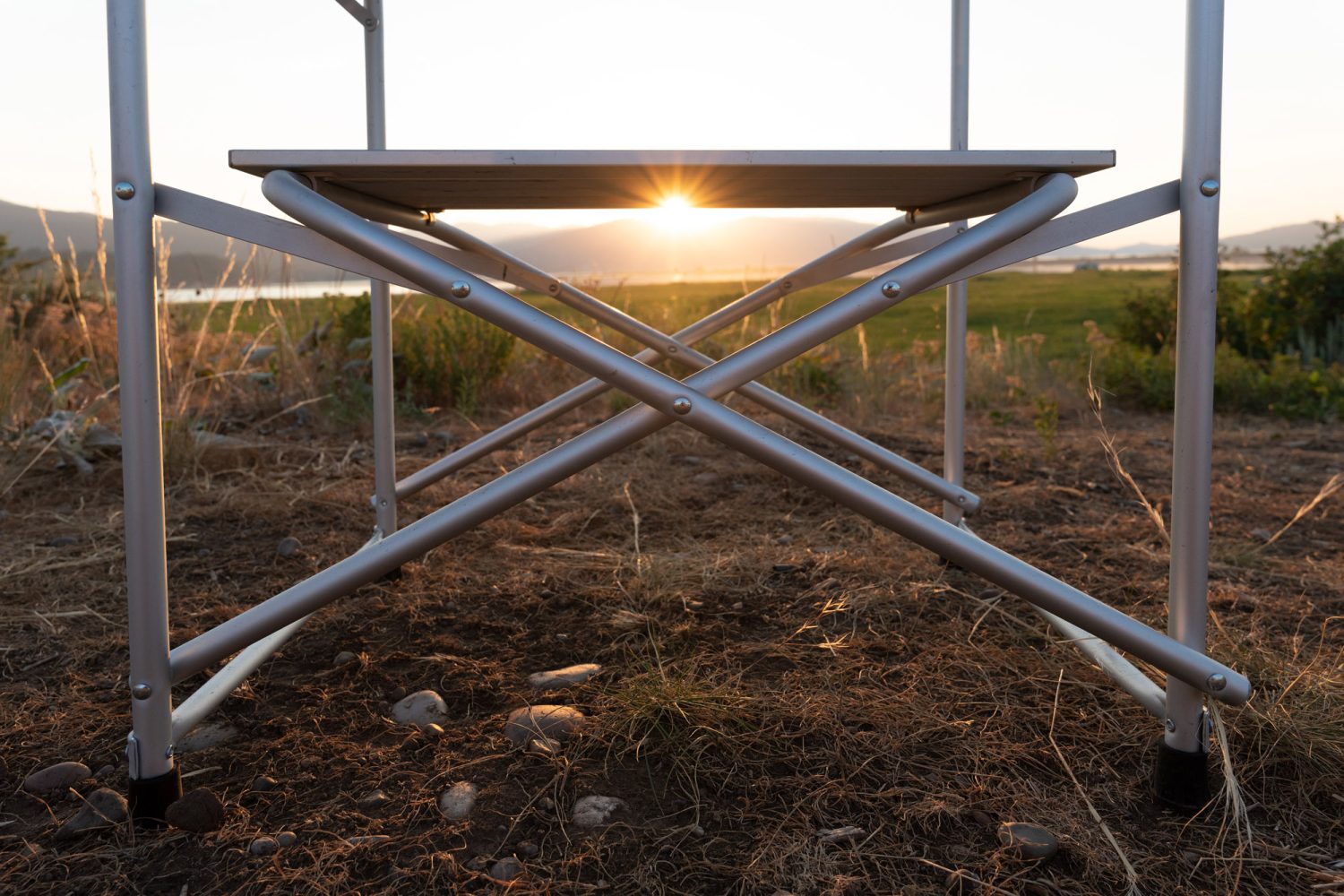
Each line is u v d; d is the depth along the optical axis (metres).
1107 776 1.03
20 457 2.56
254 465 2.68
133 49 0.82
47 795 1.01
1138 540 2.02
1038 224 0.87
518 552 1.89
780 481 2.52
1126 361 4.62
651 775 1.03
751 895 0.82
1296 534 2.12
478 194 1.12
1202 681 0.89
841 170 0.88
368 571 0.90
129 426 0.87
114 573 1.78
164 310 3.16
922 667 1.32
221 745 1.11
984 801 0.97
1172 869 0.87
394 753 1.08
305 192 0.85
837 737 1.10
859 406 4.00
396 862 0.87
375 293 1.63
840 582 1.69
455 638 1.44
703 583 1.68
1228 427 3.85
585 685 1.25
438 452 2.97
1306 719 1.12
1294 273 5.66
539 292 1.57
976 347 5.46
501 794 0.99
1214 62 0.85
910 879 0.85
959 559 0.88
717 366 0.87
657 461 2.75
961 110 1.66
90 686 1.30
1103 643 1.17
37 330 4.06
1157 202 0.89
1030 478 2.71
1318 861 0.88
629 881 0.84
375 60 1.57
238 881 0.84
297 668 1.33
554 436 3.28
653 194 1.13
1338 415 4.01
